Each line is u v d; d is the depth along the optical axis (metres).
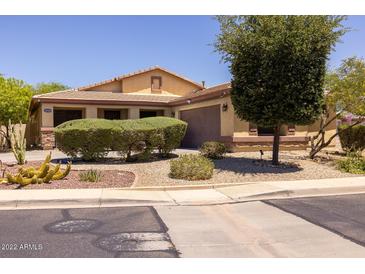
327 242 5.91
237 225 6.95
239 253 5.51
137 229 6.66
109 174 12.34
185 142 25.06
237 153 17.88
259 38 12.43
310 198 9.38
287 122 13.10
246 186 10.66
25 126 31.28
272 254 5.46
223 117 19.67
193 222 7.16
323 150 19.77
